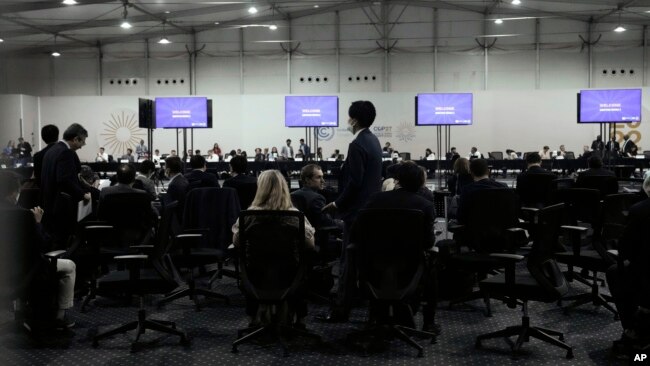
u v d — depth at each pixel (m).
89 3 16.86
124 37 22.70
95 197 6.12
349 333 3.98
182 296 4.95
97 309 4.85
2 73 23.25
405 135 21.42
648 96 20.28
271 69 22.88
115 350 3.82
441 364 3.55
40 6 16.55
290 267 3.70
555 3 20.56
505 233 4.65
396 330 3.79
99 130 22.03
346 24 22.45
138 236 4.89
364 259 3.60
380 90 22.48
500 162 15.71
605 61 21.44
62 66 23.41
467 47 22.05
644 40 21.11
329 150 21.50
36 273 3.56
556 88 21.73
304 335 3.91
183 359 3.66
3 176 3.46
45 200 4.92
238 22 22.17
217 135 21.89
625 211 4.60
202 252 5.02
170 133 21.84
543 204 6.66
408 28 22.20
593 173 7.04
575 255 4.59
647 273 3.21
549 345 3.87
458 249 4.91
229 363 3.59
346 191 4.23
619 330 4.18
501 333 3.80
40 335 4.10
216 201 5.41
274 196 3.78
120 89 23.33
